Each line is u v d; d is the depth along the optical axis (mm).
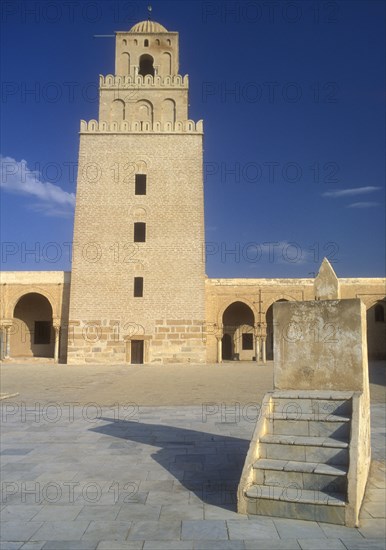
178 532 5684
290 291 42000
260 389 20938
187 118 43156
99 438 10914
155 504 6664
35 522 6031
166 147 40938
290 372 7762
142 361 38219
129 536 5586
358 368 7406
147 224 39719
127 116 42781
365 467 7195
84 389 21562
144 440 10695
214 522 5980
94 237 39438
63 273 41281
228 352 46344
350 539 5449
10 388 22031
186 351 38094
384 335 42750
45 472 8250
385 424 12508
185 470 8344
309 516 5980
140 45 44875
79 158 40625
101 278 38906
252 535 5574
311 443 6684
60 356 40844
